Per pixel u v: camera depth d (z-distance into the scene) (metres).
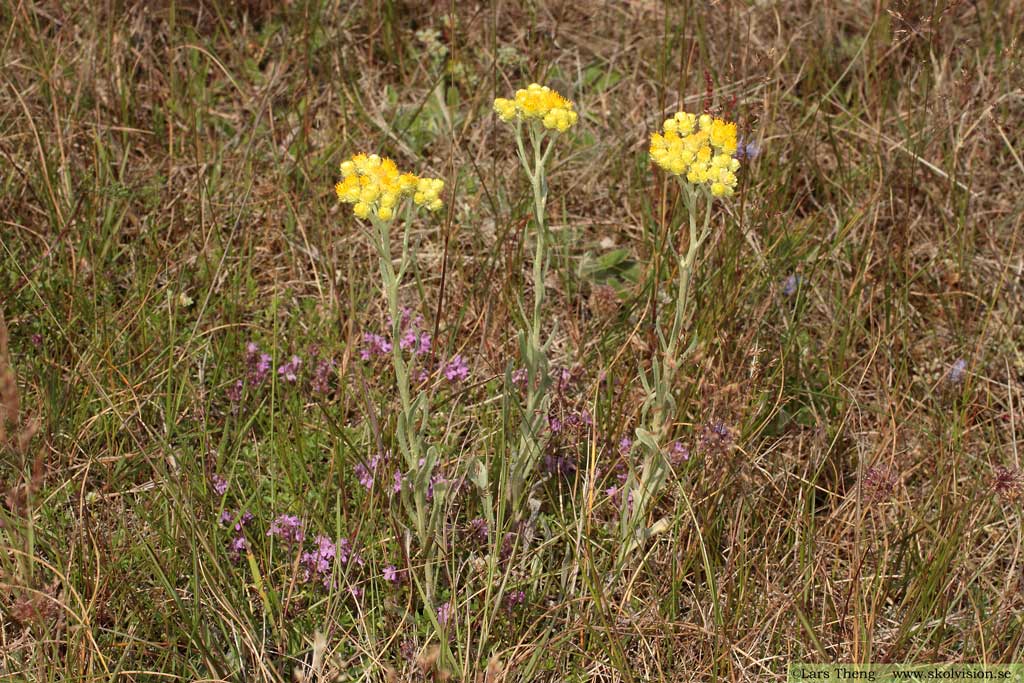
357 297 3.30
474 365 2.96
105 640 2.35
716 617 2.33
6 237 3.25
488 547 2.48
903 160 3.69
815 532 2.65
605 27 4.40
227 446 2.84
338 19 4.32
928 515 2.72
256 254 3.45
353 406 2.97
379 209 2.09
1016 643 2.40
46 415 2.67
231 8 4.32
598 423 2.73
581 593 2.50
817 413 3.03
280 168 3.70
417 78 4.19
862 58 4.12
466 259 3.39
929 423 2.99
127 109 3.79
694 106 3.92
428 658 2.18
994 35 4.13
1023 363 3.18
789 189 3.64
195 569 2.27
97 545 2.36
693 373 2.88
